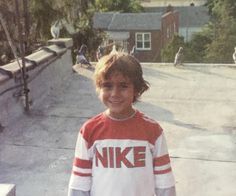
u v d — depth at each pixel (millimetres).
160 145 2404
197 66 10883
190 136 6539
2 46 13047
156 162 2414
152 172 2410
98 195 2387
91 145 2395
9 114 6977
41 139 6430
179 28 63500
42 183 5137
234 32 43469
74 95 8664
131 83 2324
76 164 2432
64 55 9547
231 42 43188
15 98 7180
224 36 43469
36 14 19312
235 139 6418
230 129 6824
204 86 9227
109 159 2357
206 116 7461
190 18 63594
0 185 3008
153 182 2428
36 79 8016
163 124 7062
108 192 2363
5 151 5996
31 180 5203
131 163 2348
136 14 48781
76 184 2418
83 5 22406
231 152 5969
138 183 2365
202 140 6387
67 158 5793
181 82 9500
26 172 5398
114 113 2369
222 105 8039
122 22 47938
